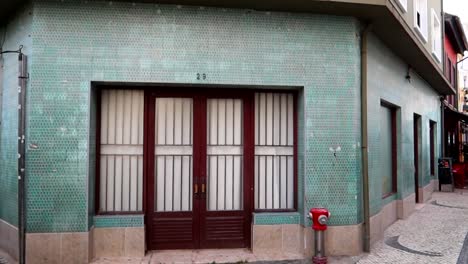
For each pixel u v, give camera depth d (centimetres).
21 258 543
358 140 641
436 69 1048
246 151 640
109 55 571
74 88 562
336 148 620
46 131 555
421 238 727
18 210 557
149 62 579
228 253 611
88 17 569
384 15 630
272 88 629
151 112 621
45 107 556
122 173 618
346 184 621
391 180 904
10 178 601
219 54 596
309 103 615
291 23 618
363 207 647
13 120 602
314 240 585
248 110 644
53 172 555
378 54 748
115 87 609
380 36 740
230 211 634
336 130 621
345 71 629
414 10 898
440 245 679
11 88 614
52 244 551
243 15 605
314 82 618
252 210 636
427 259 600
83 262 555
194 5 591
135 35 578
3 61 652
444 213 975
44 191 552
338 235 615
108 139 616
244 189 638
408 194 963
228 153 642
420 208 1049
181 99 632
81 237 555
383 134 845
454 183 1512
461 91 2386
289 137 659
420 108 1138
